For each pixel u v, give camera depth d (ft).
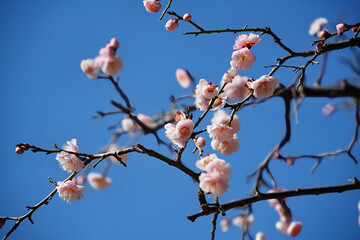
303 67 3.43
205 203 3.30
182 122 3.26
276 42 3.44
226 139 3.28
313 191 3.44
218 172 3.14
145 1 3.61
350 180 3.47
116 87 3.83
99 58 3.39
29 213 3.36
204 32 3.44
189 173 3.32
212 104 3.30
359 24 3.45
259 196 3.41
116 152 3.35
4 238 3.33
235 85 3.39
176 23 3.53
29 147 3.32
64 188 3.37
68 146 3.40
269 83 3.33
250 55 3.31
